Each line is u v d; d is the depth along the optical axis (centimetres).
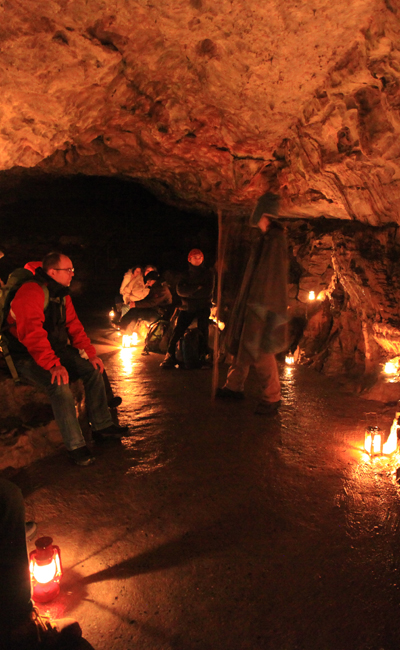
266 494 320
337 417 454
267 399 453
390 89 297
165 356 713
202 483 335
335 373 588
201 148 487
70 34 284
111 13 277
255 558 257
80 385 414
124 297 848
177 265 1485
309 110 377
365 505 306
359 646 201
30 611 182
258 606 224
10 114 328
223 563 254
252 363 456
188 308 633
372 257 497
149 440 405
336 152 396
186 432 422
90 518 295
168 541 273
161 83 378
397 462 358
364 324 540
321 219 709
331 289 650
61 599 229
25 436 363
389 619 214
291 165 479
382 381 501
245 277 419
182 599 229
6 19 260
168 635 208
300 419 449
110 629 212
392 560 254
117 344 816
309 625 212
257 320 409
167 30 299
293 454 378
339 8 265
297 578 242
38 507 305
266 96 371
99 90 355
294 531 280
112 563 255
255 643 203
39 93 319
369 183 407
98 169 696
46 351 339
